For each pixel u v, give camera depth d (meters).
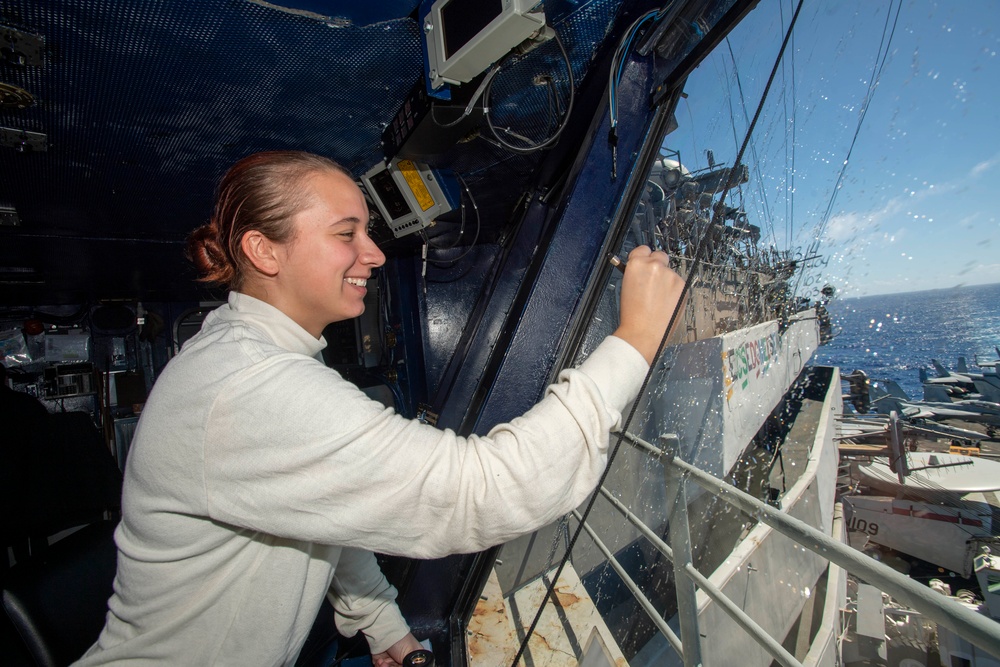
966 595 5.14
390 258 3.89
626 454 3.21
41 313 3.92
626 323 0.68
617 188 1.80
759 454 5.51
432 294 3.68
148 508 0.62
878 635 4.36
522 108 1.87
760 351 4.93
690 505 3.84
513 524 0.55
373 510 0.54
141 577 0.66
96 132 1.66
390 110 1.80
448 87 1.43
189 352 0.64
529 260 2.59
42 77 1.35
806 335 7.05
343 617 1.12
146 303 4.30
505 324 2.24
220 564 0.65
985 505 5.68
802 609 4.18
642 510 3.40
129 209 2.33
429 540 0.57
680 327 3.63
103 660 0.68
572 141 2.09
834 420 6.47
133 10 1.16
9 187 1.97
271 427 0.54
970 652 3.97
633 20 1.49
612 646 1.93
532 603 2.28
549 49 1.55
